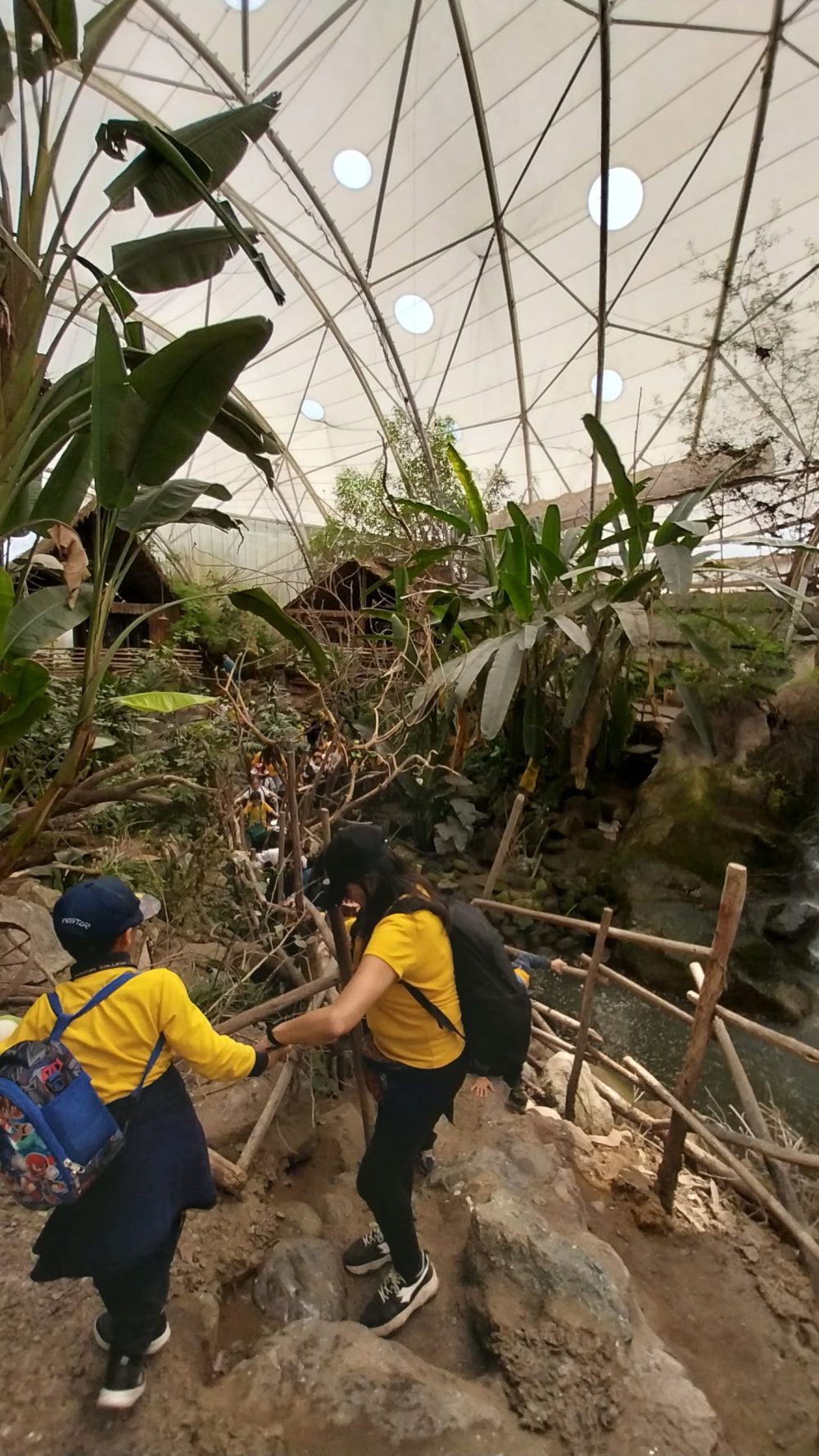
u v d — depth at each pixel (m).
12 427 3.44
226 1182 2.21
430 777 6.51
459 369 12.17
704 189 8.57
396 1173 1.82
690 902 5.45
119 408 2.88
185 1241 2.04
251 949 2.92
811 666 6.34
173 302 11.95
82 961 1.47
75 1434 1.50
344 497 10.77
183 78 8.12
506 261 9.98
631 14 7.03
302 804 3.46
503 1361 1.73
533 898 6.08
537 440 12.98
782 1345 2.14
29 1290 1.81
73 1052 1.39
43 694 2.86
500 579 6.05
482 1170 2.41
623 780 7.01
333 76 8.10
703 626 6.83
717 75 7.52
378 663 6.64
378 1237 2.12
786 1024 4.75
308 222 10.14
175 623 9.99
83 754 3.22
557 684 6.92
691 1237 2.57
